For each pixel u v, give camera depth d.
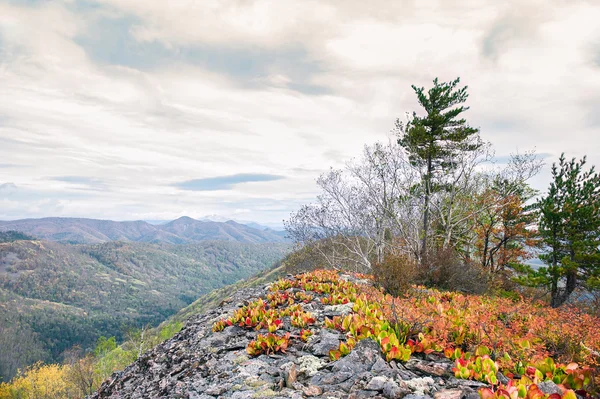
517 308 9.26
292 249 29.11
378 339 6.34
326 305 10.77
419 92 24.47
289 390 5.04
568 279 22.05
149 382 7.84
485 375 5.04
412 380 4.95
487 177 27.58
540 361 5.52
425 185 24.23
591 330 7.08
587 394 4.76
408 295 11.24
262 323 8.91
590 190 21.69
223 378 6.11
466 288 17.34
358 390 4.75
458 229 27.52
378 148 24.47
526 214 26.95
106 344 42.59
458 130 23.81
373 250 27.00
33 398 66.38
